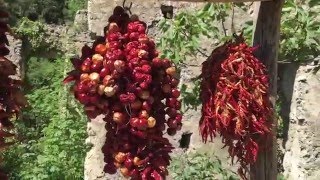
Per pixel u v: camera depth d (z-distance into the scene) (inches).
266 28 91.0
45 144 230.7
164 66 78.5
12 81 78.9
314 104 168.9
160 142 77.9
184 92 163.0
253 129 82.9
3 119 77.6
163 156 77.7
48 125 245.8
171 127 79.7
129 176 77.5
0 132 77.0
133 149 77.1
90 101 77.2
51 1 475.2
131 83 76.2
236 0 85.7
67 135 225.9
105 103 77.0
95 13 178.4
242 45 84.6
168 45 156.9
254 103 82.7
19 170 220.7
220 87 82.9
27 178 217.5
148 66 76.4
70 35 319.3
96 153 176.6
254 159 83.8
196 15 154.3
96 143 176.6
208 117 84.0
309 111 169.0
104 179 176.2
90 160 176.9
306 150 169.3
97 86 76.4
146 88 76.5
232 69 83.0
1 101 77.5
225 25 168.6
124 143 76.8
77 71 79.0
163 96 79.0
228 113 82.0
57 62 334.3
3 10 79.2
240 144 84.4
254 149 83.7
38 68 341.7
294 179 173.6
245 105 82.2
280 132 177.3
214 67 84.5
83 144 225.1
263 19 91.3
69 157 222.8
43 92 273.6
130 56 76.2
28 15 451.5
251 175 91.4
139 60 76.2
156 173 76.5
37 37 356.5
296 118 171.6
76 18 334.0
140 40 77.2
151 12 177.0
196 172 163.8
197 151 172.7
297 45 159.5
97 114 78.1
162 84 78.4
